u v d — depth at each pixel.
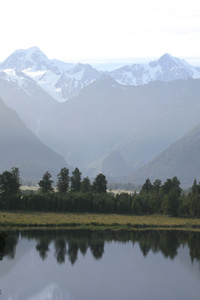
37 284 134.38
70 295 126.81
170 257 168.88
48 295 125.25
